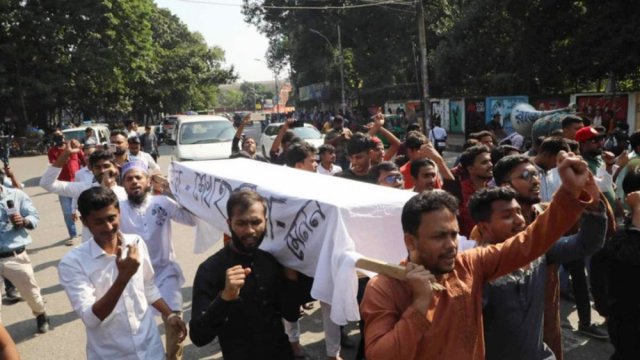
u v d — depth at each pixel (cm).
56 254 812
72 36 3120
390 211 270
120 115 4800
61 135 962
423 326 179
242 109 13738
